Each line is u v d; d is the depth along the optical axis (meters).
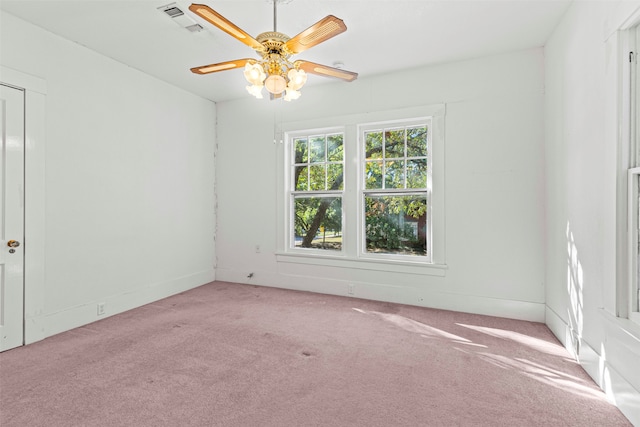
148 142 3.77
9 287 2.55
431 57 3.34
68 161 2.97
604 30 1.94
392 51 3.22
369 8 2.52
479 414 1.73
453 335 2.80
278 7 2.49
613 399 1.82
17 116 2.61
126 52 3.23
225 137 4.73
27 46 2.67
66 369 2.21
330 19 1.64
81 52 3.08
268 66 2.08
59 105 2.90
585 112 2.21
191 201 4.39
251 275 4.58
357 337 2.76
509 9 2.53
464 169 3.41
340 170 4.13
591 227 2.12
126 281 3.51
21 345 2.61
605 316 1.88
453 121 3.46
